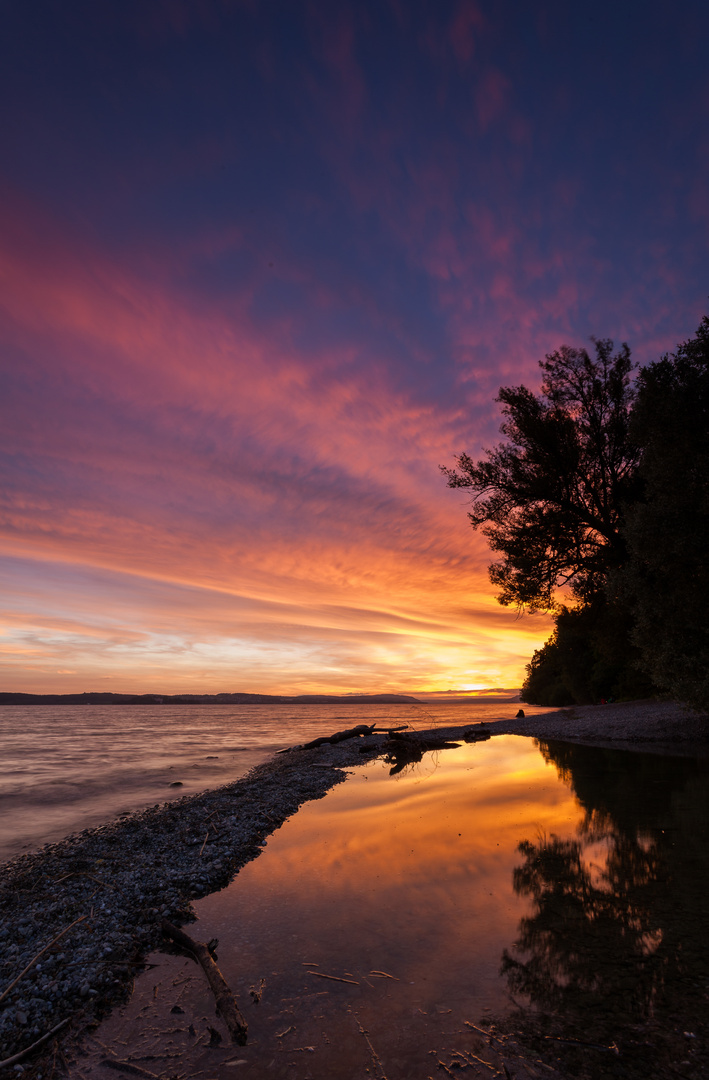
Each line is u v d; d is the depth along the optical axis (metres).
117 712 145.12
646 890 5.35
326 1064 3.02
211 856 7.46
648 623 14.15
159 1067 3.10
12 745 31.36
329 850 7.41
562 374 21.61
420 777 14.02
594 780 11.69
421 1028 3.30
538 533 22.45
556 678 81.94
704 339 13.55
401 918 4.95
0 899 6.20
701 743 17.38
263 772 16.98
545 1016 3.35
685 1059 2.88
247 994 3.80
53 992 4.04
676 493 13.23
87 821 11.05
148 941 4.91
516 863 6.34
